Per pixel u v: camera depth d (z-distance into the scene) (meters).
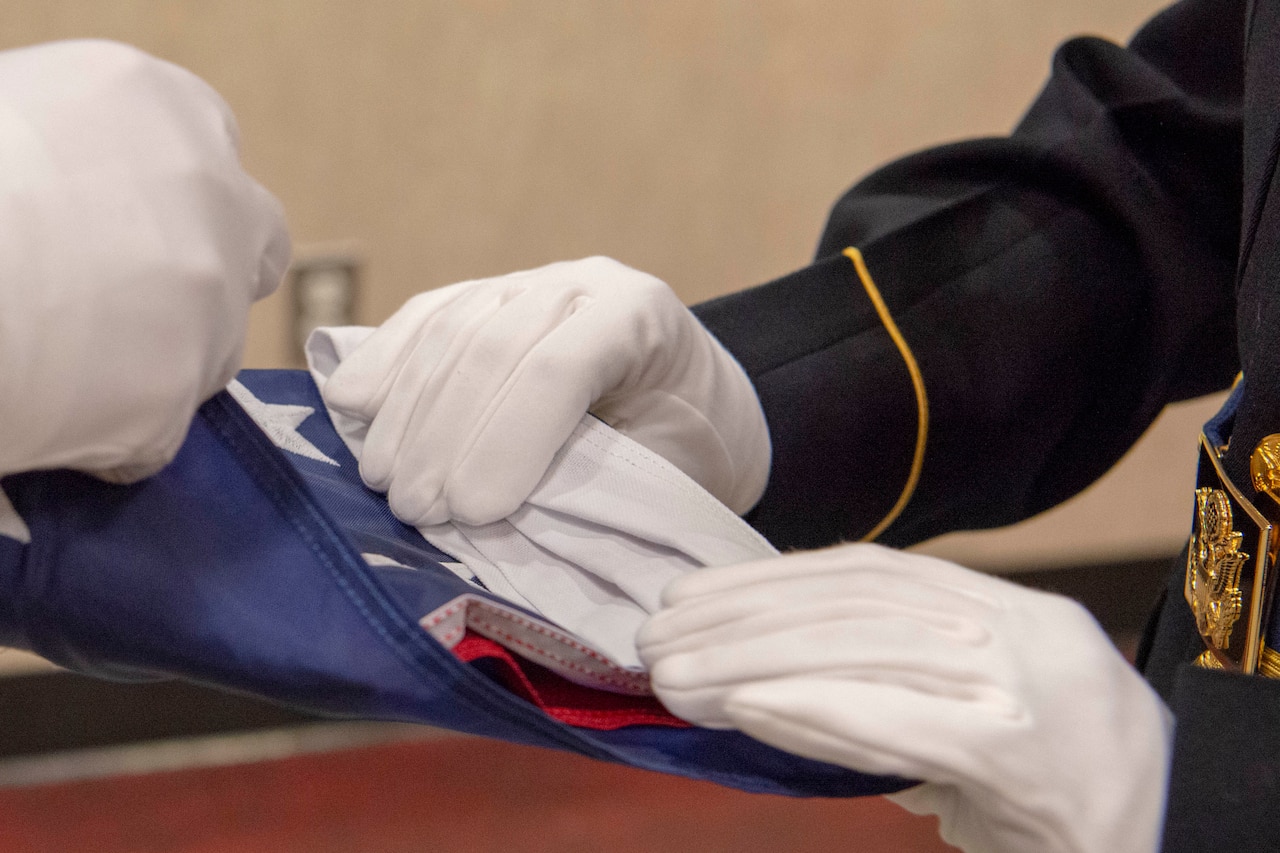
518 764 2.71
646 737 0.73
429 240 2.71
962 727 0.60
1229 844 0.61
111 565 0.68
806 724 0.59
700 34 2.71
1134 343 1.11
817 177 2.89
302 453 0.90
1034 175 1.14
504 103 2.65
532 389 0.80
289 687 0.67
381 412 0.84
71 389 0.56
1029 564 3.28
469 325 0.84
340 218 2.64
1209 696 0.65
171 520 0.68
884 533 1.10
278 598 0.67
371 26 2.52
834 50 2.79
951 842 0.73
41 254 0.55
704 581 0.66
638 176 2.79
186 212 0.58
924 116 2.89
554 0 2.61
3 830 2.51
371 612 0.66
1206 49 1.15
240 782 2.66
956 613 0.65
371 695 0.66
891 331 1.05
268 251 0.66
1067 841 0.61
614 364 0.83
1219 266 1.09
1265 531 0.75
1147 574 3.35
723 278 2.93
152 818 2.56
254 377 0.96
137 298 0.56
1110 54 1.15
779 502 1.01
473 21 2.58
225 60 2.46
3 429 0.56
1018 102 2.93
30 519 0.68
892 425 1.03
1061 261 1.08
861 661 0.61
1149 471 3.26
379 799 2.62
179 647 0.68
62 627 0.69
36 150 0.56
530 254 2.79
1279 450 0.75
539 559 0.82
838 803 2.62
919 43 2.83
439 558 0.84
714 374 0.92
